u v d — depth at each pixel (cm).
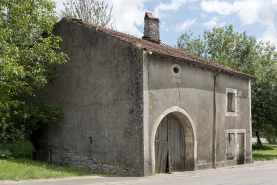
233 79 1434
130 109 1028
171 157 1147
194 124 1189
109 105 1109
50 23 1220
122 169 1033
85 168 1182
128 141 1023
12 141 1277
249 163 1493
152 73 1037
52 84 1338
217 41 2772
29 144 1273
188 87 1177
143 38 1566
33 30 1194
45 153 1388
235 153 1409
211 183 854
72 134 1263
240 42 2545
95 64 1186
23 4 1134
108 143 1097
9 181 796
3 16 1086
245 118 1495
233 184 832
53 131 1360
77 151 1229
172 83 1111
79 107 1242
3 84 977
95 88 1176
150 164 993
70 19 1324
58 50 1377
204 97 1250
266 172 1142
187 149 1193
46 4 1211
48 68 1328
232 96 1435
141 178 923
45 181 827
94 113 1170
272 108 1758
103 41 1159
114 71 1101
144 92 998
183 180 925
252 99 1838
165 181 902
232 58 2489
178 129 1188
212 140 1275
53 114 1279
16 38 1138
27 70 1318
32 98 1488
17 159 1189
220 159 1310
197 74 1227
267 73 1897
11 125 1283
